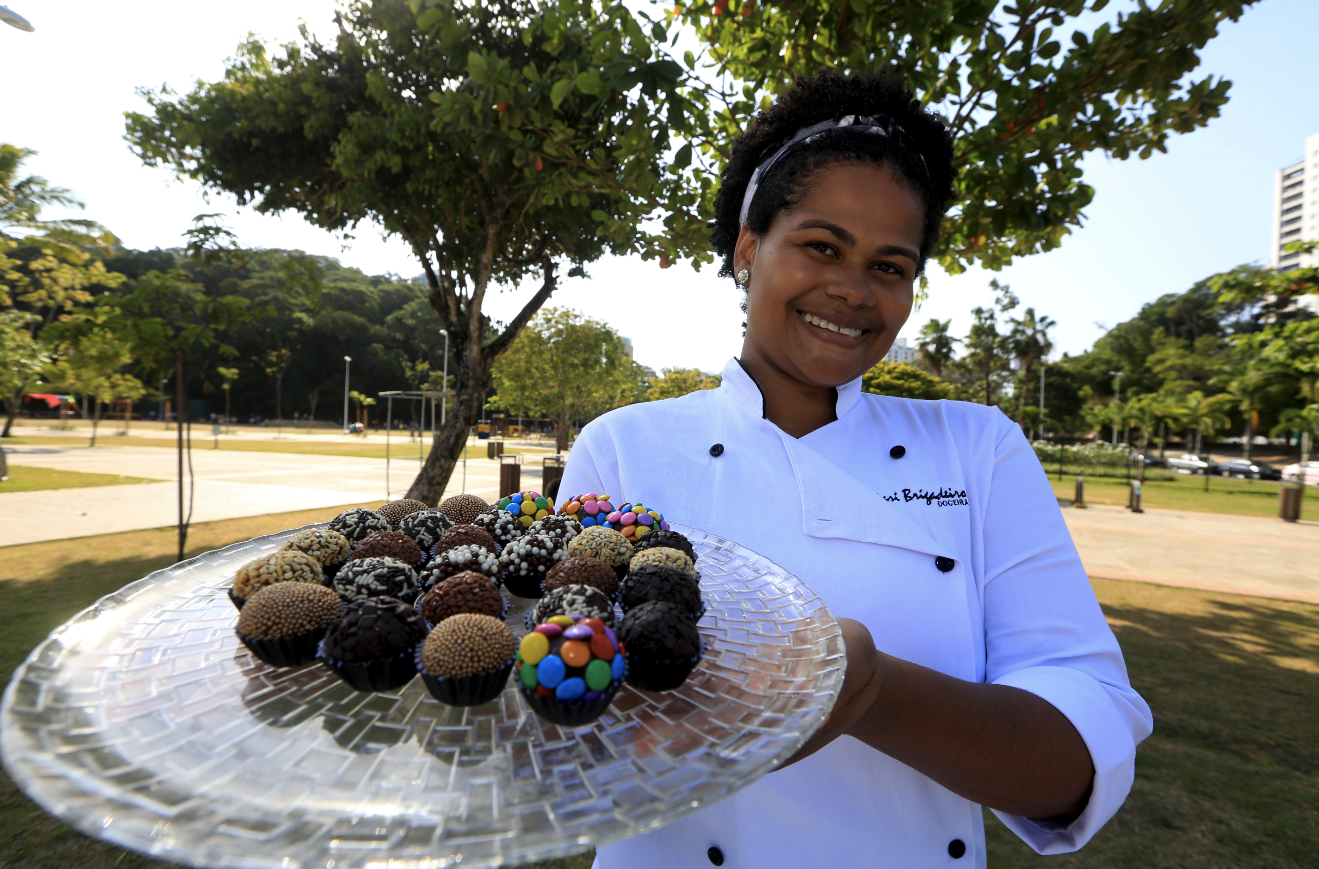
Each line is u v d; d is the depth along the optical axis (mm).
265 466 24953
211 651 1253
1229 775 4613
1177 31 4242
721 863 1321
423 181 8938
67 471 21391
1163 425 49875
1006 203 4867
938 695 1021
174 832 707
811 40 4656
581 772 873
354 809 773
